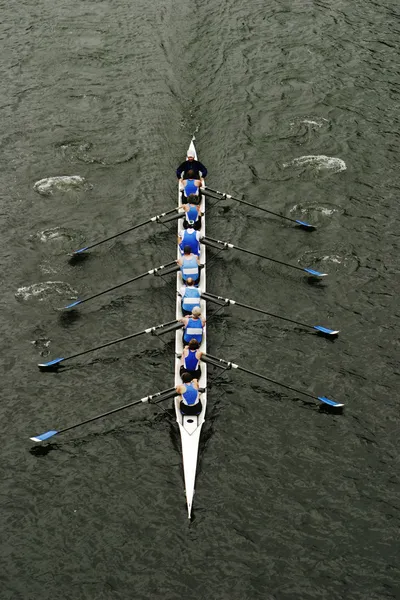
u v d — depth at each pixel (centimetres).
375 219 3616
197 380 2777
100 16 5034
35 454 2661
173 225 3609
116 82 4509
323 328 3053
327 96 4391
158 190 3819
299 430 2722
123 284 3103
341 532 2423
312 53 4703
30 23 4969
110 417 2780
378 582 2297
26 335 3086
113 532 2430
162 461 2628
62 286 3294
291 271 3362
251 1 5175
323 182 3834
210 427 2731
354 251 3450
